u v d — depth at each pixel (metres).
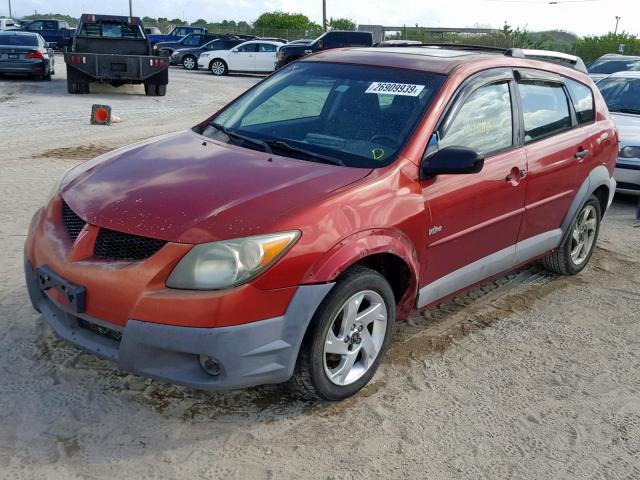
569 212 5.21
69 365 3.74
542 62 5.04
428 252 3.84
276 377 3.18
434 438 3.31
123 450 3.07
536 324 4.71
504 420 3.51
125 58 17.02
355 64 4.46
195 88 20.73
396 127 3.87
